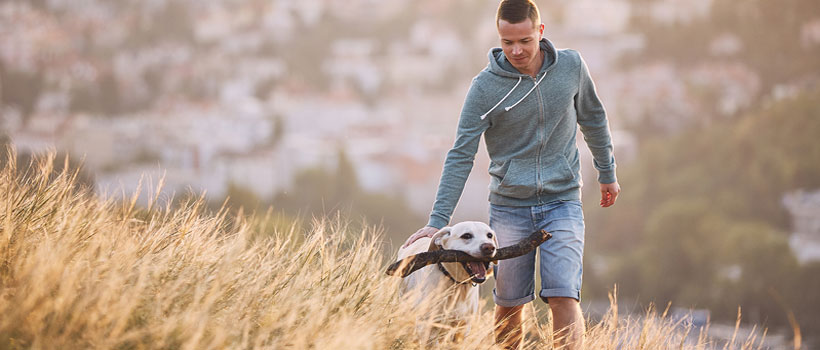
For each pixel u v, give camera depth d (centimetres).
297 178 11719
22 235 256
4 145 319
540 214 332
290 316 237
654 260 8075
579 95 333
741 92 18775
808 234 9512
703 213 8381
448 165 332
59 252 239
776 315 5912
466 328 300
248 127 19225
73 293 214
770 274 6756
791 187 10581
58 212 290
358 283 286
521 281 333
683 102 17625
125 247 261
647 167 11838
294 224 337
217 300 241
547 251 326
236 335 221
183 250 282
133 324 215
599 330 330
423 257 307
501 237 338
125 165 13925
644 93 18762
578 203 338
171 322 211
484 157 11119
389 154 14350
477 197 11012
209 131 18212
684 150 11844
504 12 310
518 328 333
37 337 194
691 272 7825
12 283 223
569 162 335
